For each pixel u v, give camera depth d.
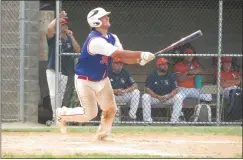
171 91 32.34
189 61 33.84
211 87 33.66
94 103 22.98
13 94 33.59
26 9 33.75
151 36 40.28
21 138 26.67
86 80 22.42
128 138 27.05
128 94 31.83
